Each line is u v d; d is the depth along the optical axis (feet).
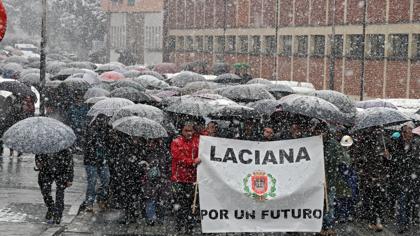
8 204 47.70
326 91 55.36
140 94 61.36
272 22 214.28
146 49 309.22
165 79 107.34
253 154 40.45
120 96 61.31
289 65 204.44
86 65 127.34
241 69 195.42
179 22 280.31
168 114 52.70
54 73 110.63
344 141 42.52
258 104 52.49
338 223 45.39
